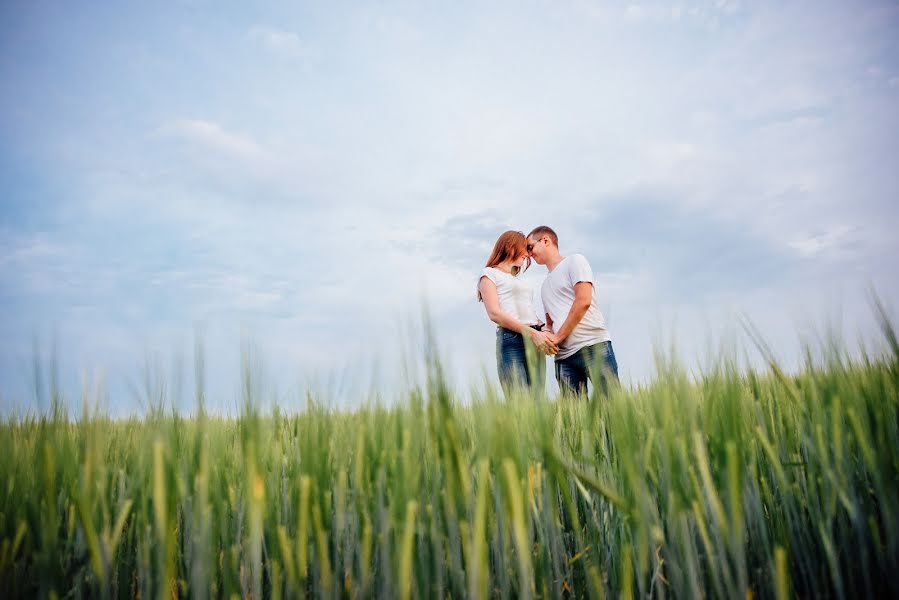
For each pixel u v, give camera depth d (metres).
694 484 1.04
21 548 1.16
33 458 1.23
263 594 1.26
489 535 1.14
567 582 1.27
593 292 3.82
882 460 1.06
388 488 1.05
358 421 1.09
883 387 1.11
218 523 1.11
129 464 1.37
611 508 1.23
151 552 1.11
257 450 1.00
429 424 0.97
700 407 1.12
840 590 1.06
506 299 3.97
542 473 1.22
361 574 1.03
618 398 1.11
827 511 1.11
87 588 1.24
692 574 1.01
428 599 1.00
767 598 1.14
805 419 1.24
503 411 1.00
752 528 1.21
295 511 1.15
